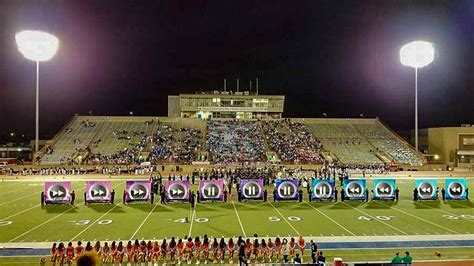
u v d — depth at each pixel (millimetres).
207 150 68750
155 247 17484
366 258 17266
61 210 28406
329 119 83312
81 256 5480
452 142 75000
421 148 81438
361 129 81000
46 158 64938
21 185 44000
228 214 26938
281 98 88750
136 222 24344
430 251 18250
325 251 18297
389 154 70375
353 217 25906
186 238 19688
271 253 17688
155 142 71562
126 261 17422
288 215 26578
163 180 46562
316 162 64938
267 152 68375
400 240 20109
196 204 31031
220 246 17734
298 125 81188
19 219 25266
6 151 82500
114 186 42750
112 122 80188
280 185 32656
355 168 61188
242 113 88500
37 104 63781
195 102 87812
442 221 24625
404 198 34219
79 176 54812
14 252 18250
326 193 32781
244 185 32594
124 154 66875
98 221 24656
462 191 33094
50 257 17547
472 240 20109
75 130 76562
